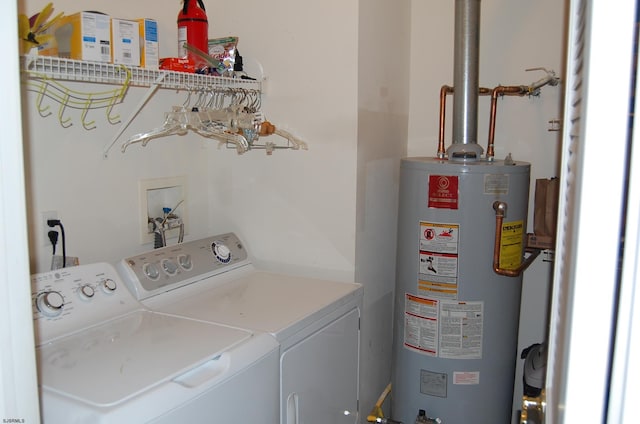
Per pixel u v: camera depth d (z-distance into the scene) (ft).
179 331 4.17
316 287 5.54
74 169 5.08
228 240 6.09
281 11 6.04
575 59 1.63
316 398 4.85
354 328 5.58
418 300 6.05
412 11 7.42
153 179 5.99
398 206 6.80
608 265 1.18
